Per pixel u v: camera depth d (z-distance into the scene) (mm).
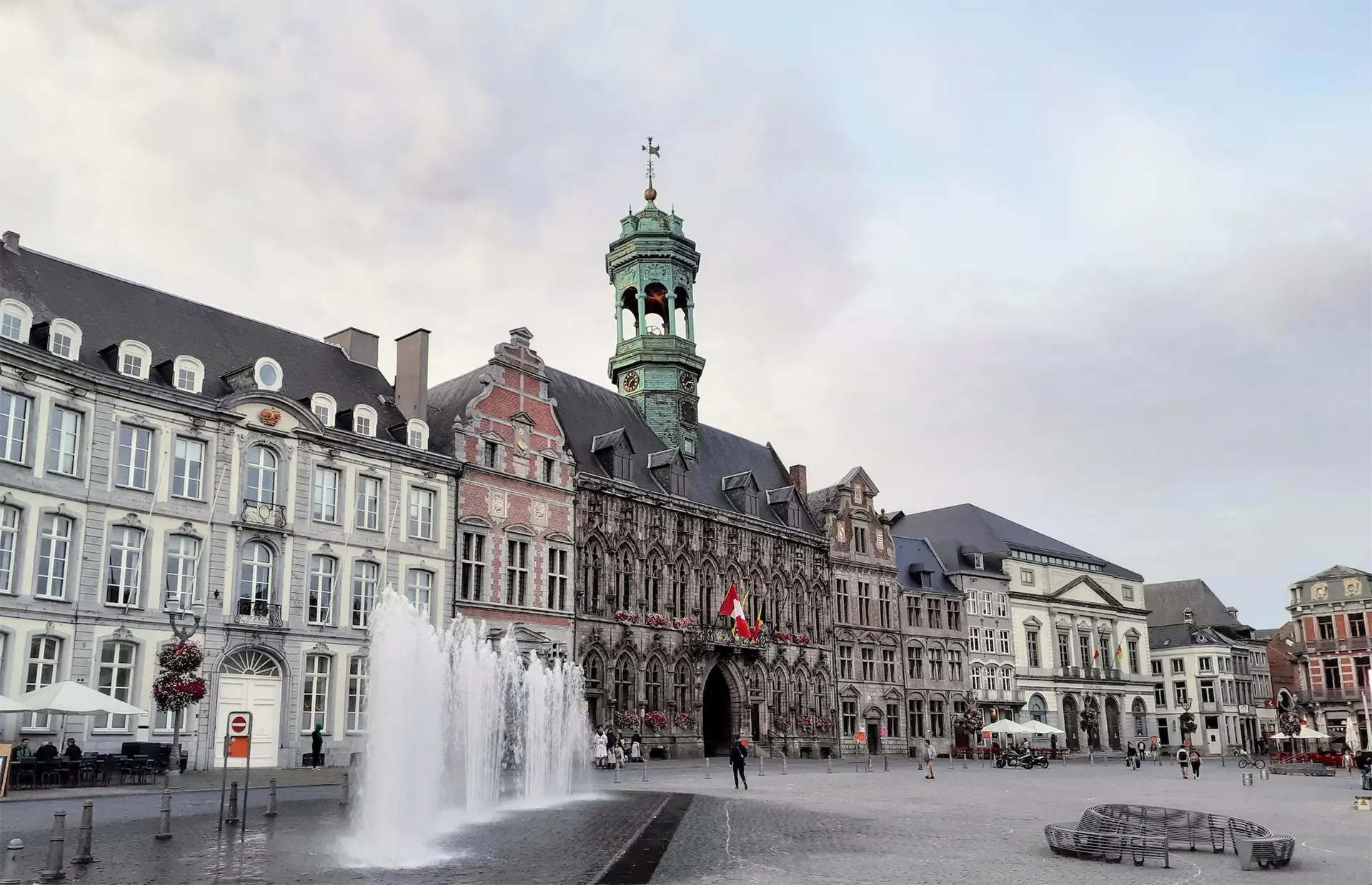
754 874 17531
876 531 81188
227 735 21719
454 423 51562
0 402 34969
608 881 16734
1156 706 113500
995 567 92500
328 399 45844
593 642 55812
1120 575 104312
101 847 19312
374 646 25688
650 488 62875
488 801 31422
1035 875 17906
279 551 42531
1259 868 19172
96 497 37312
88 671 36344
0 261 38906
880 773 52219
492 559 51469
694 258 72188
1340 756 65750
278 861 18109
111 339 40250
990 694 87062
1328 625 107688
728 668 65188
